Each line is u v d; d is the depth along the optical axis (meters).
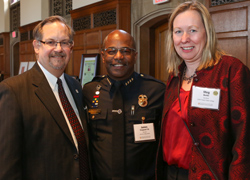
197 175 1.26
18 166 1.31
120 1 4.59
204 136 1.25
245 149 1.11
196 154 1.28
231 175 1.11
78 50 5.99
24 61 8.98
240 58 2.94
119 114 1.73
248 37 2.84
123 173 1.64
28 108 1.38
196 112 1.28
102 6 5.06
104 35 5.12
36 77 1.51
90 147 1.81
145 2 4.29
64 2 6.81
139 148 1.71
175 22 1.38
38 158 1.40
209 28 1.32
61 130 1.47
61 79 1.66
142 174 1.70
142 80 1.90
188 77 1.46
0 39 10.62
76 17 5.95
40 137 1.41
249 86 1.18
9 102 1.33
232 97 1.18
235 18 2.94
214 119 1.23
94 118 1.77
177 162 1.42
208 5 3.17
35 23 7.90
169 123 1.47
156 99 1.82
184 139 1.38
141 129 1.72
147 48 4.67
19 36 9.16
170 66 1.58
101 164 1.70
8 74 10.23
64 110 1.57
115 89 1.81
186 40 1.32
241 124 1.14
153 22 4.45
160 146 1.54
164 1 3.84
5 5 10.05
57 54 1.53
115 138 1.68
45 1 7.44
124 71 1.77
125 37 1.78
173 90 1.52
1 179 1.25
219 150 1.21
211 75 1.29
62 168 1.45
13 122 1.31
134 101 1.79
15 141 1.30
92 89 1.93
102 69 5.18
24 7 8.49
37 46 1.59
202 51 1.35
